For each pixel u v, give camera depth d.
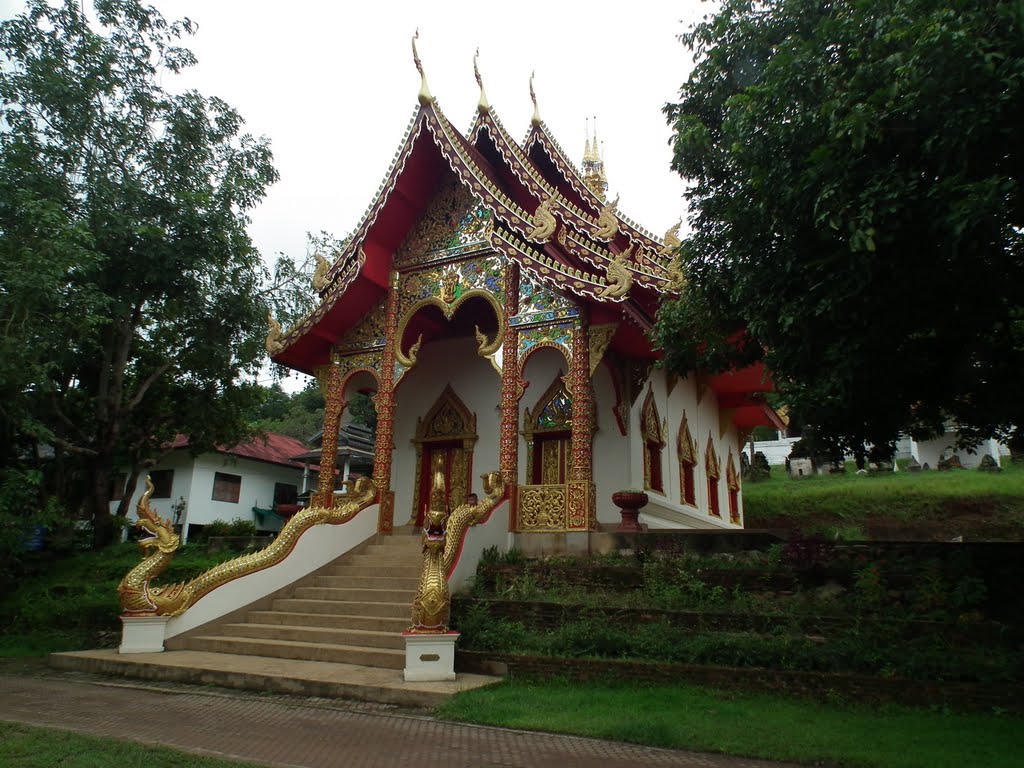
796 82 7.03
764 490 28.16
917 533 21.28
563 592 10.52
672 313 9.68
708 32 8.91
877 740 5.71
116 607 13.50
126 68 18.34
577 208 16.92
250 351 20.00
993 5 5.72
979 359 8.29
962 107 5.74
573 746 5.96
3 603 14.84
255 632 11.08
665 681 7.84
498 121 16.11
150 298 18.78
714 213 8.66
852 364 7.13
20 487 14.70
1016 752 5.30
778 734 5.93
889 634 7.92
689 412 18.95
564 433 15.58
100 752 5.61
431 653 8.45
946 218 5.80
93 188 17.42
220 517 28.16
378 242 15.61
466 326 17.75
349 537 13.80
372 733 6.48
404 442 17.64
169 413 20.59
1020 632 7.45
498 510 12.38
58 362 15.72
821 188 6.66
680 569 10.21
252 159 19.86
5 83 16.72
